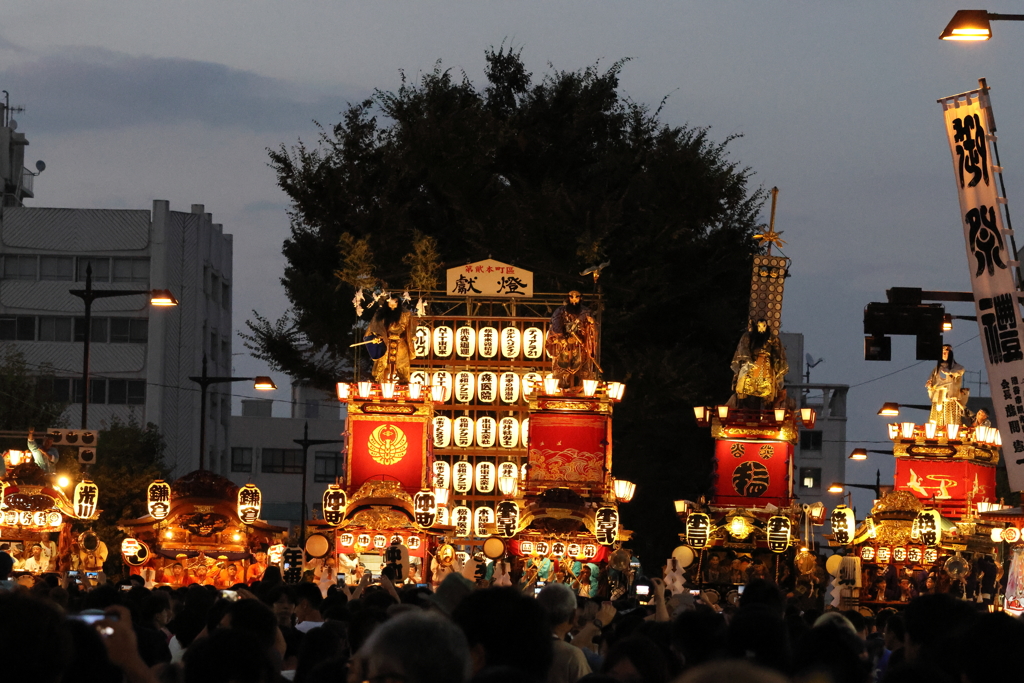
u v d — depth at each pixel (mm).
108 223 137000
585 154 90875
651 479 84188
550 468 66375
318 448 167750
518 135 89000
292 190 88188
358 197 87438
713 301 87812
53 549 59125
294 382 89875
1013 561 46656
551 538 63906
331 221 88250
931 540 63688
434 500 62719
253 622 15125
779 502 65375
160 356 135625
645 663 13320
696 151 85250
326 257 87812
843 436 157125
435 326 71312
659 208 84125
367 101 91188
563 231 84750
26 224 136750
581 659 15656
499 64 95312
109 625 10641
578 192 87438
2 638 8523
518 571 64688
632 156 87688
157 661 15547
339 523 63188
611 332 83062
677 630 14625
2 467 59406
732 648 12914
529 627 11359
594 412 66562
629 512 85250
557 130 90438
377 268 84625
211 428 146375
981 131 35750
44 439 63188
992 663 11344
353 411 66938
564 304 68000
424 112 89875
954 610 14328
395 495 63531
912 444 70688
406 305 70188
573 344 67500
